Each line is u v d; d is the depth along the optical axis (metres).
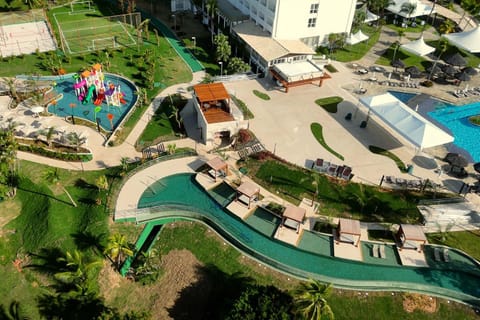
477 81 84.81
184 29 100.94
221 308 41.84
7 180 55.19
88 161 59.88
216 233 50.16
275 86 79.38
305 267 46.44
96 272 45.56
